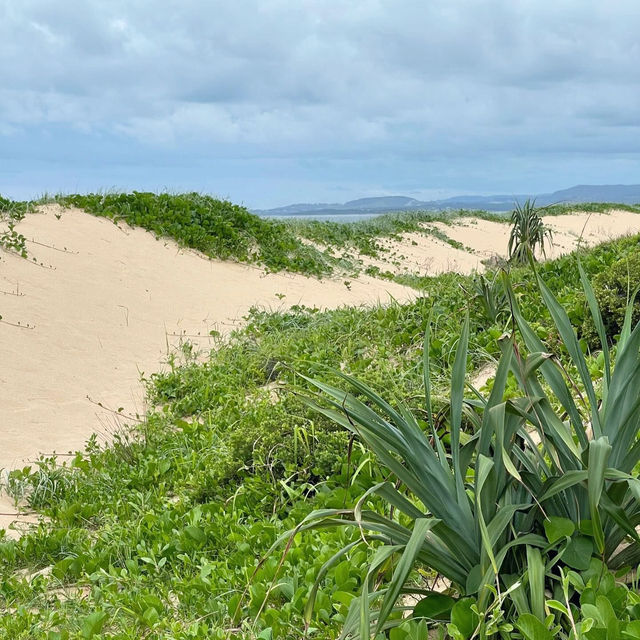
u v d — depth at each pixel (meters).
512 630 2.66
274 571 3.79
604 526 2.87
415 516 2.84
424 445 2.89
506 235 28.58
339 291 15.52
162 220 15.99
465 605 2.66
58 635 3.56
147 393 8.99
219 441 6.55
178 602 3.97
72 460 6.94
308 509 4.65
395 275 18.39
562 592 2.74
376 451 2.80
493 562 2.36
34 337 10.23
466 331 3.01
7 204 14.48
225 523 4.79
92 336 10.78
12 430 7.83
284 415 5.61
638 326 2.91
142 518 5.12
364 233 23.02
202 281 14.16
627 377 2.93
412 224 26.80
